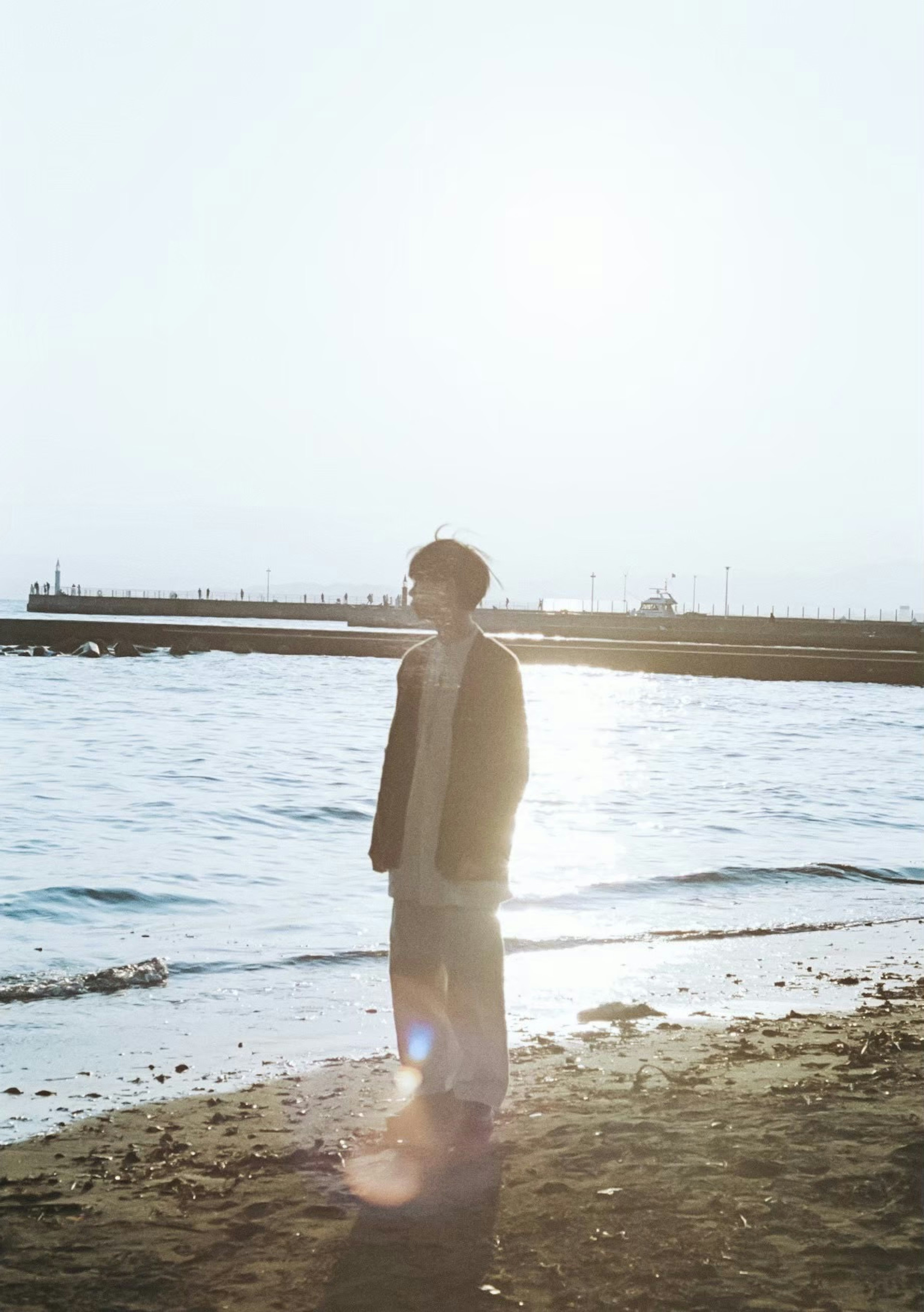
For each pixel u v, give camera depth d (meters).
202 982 7.82
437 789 4.24
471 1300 2.96
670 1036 6.25
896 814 17.61
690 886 11.88
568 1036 6.33
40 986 7.46
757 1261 3.09
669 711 40.16
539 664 66.62
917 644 86.81
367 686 47.00
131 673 52.72
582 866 12.91
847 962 8.77
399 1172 3.93
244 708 35.75
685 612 137.62
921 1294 2.90
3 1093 5.51
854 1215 3.35
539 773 21.81
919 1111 4.32
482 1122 4.18
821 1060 5.47
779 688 54.09
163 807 15.98
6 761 21.03
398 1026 4.44
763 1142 3.99
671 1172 3.74
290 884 11.43
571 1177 3.76
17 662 58.38
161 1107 5.14
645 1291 2.96
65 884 10.93
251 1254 3.31
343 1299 2.99
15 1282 3.18
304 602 146.12
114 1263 3.30
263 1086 5.46
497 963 4.27
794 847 14.58
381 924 9.78
